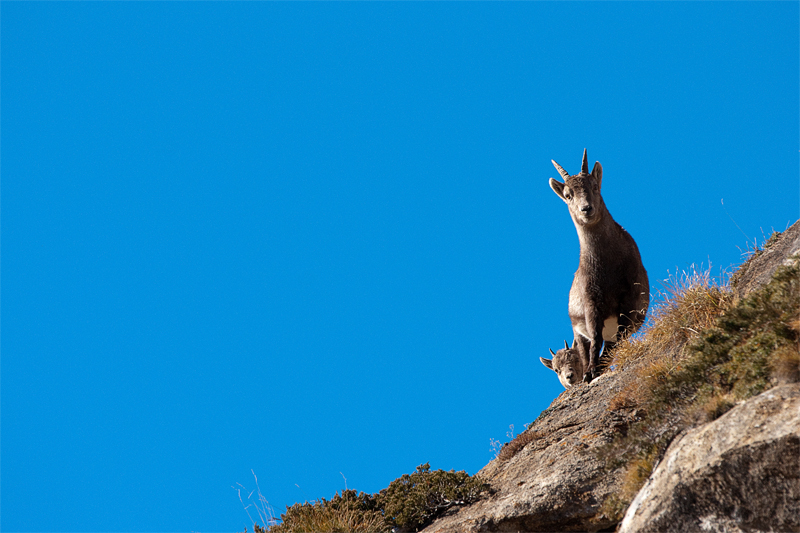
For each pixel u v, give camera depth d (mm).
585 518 22672
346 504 29141
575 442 26000
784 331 20531
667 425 22578
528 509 23375
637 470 21203
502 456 28844
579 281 35812
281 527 28516
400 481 29562
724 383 21891
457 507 26797
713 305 27781
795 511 15695
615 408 26609
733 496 16422
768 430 16219
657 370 25672
